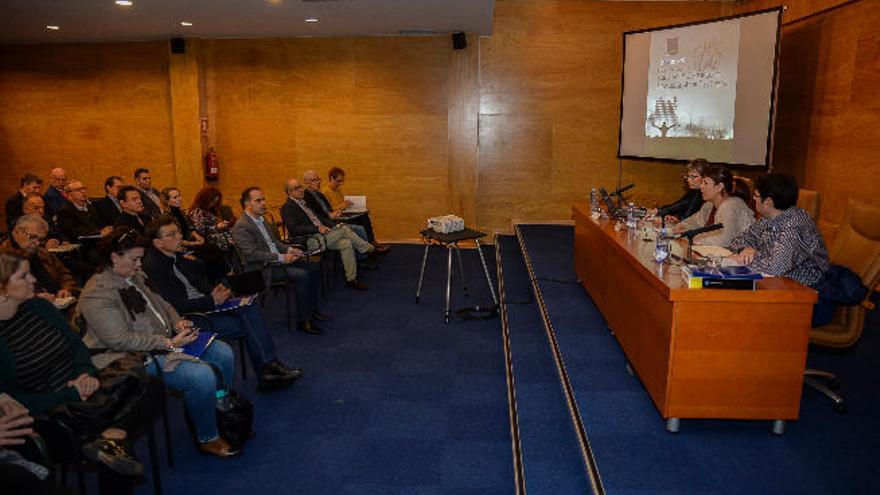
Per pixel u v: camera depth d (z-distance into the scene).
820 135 6.11
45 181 9.02
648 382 3.14
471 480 2.99
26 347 2.60
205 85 8.64
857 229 3.46
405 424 3.57
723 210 3.91
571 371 3.61
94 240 5.31
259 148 8.77
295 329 5.22
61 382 2.68
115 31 7.74
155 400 2.86
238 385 4.13
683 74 7.13
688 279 2.74
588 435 2.89
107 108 8.80
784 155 6.81
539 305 4.93
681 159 7.27
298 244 5.98
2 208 9.12
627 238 3.95
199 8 6.30
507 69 8.41
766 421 3.05
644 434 2.90
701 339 2.77
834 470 2.62
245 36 8.35
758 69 6.25
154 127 8.80
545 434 3.11
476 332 5.13
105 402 2.54
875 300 5.19
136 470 2.41
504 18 8.28
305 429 3.52
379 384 4.12
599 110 8.44
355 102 8.56
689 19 8.15
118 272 3.02
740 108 6.49
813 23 6.21
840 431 2.98
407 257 7.91
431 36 8.34
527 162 8.63
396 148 8.64
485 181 8.73
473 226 8.69
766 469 2.62
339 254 6.95
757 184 3.28
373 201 8.80
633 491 2.45
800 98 6.48
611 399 3.26
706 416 2.84
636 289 3.37
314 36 8.39
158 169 8.91
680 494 2.43
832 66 5.90
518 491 2.75
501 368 4.38
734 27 6.50
